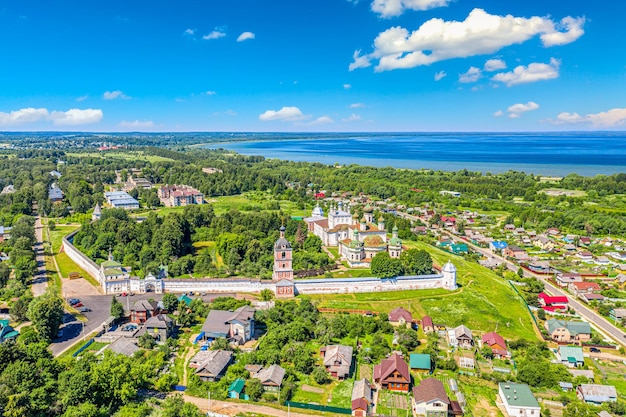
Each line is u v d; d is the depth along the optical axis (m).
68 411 125.00
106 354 153.88
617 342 193.50
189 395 145.50
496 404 145.38
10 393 125.75
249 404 141.75
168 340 177.50
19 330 186.12
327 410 139.88
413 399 146.25
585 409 136.62
